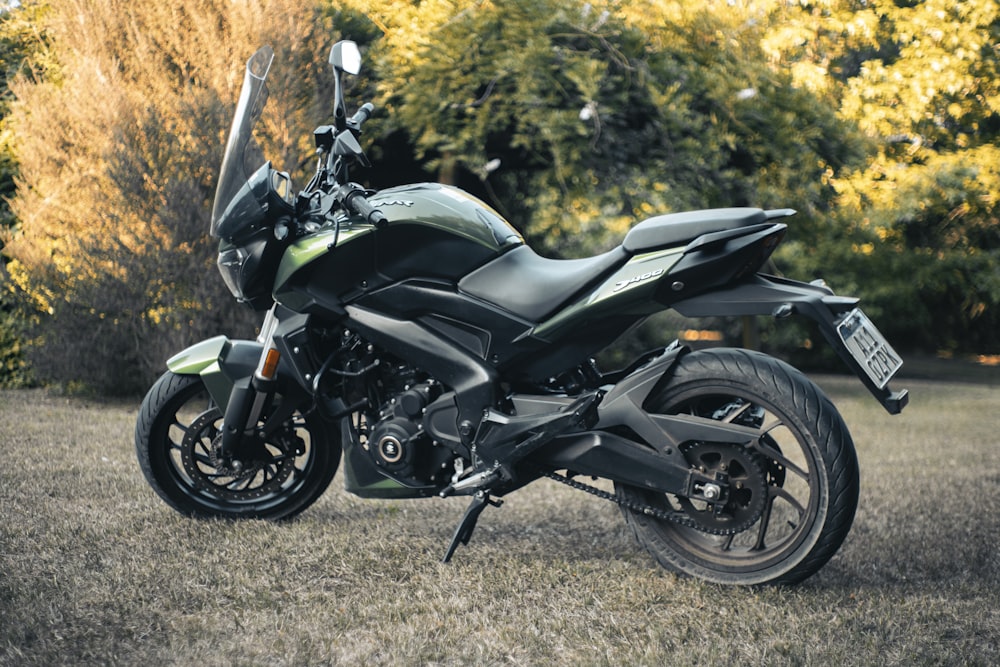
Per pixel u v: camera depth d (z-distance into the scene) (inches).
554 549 129.1
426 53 290.8
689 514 114.3
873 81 412.8
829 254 428.1
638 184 301.7
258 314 271.0
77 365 280.7
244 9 259.3
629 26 301.7
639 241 112.1
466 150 309.4
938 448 229.9
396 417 121.9
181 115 259.6
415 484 123.6
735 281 109.8
